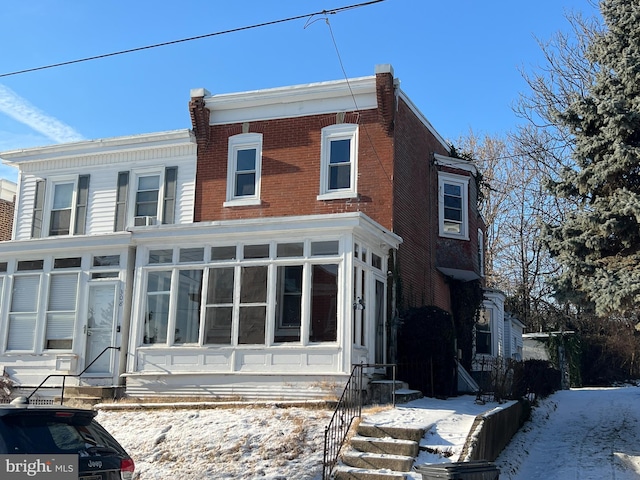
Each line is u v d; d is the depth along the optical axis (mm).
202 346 15039
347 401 12016
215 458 10633
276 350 14445
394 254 16969
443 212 20734
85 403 15156
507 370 15867
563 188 14039
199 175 19312
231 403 13469
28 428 6504
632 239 12938
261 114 18969
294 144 18438
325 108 18328
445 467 7203
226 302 15172
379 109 17562
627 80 13438
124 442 11680
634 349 38656
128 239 16281
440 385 15766
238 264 15219
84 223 20594
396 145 17672
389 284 16750
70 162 21250
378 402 14227
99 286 16578
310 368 14133
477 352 24469
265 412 12641
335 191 17766
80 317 16438
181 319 15547
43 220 21109
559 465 11992
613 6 14547
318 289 14586
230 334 14953
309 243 14781
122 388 15641
